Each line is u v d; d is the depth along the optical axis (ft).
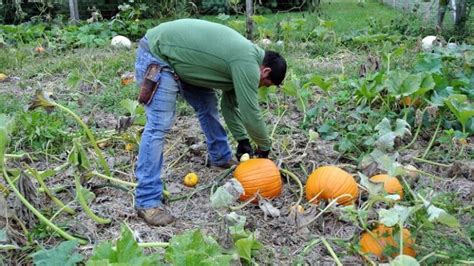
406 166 14.89
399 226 10.66
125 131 15.29
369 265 10.91
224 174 14.75
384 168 11.92
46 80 26.40
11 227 11.55
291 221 12.52
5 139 11.14
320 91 23.00
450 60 22.75
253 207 13.44
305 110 19.24
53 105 13.84
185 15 41.14
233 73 12.27
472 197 13.67
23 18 41.19
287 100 21.61
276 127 18.61
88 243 12.07
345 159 16.29
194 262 8.79
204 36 12.35
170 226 12.80
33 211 11.73
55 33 35.86
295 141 17.30
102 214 13.20
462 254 11.13
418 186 14.28
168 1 41.75
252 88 12.37
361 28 38.32
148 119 12.64
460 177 15.12
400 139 16.25
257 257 11.35
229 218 10.95
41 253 10.23
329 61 29.22
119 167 15.92
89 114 20.88
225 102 14.73
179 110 20.71
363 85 18.76
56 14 43.50
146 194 12.83
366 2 57.72
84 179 13.64
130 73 25.72
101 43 34.30
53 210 13.42
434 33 34.68
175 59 12.42
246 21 35.53
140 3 41.96
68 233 12.30
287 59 28.96
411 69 22.82
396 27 35.50
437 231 12.21
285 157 15.90
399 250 10.71
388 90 17.54
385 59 24.38
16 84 25.67
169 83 12.50
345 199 12.83
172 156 16.75
